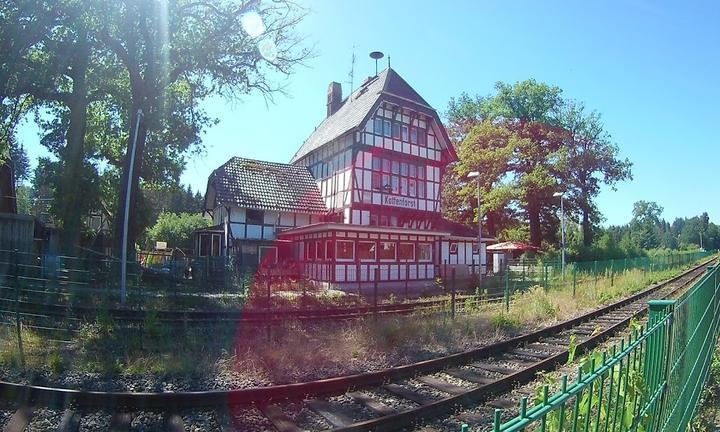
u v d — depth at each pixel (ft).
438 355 33.32
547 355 33.96
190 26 83.41
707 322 25.63
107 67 86.43
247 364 29.12
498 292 77.51
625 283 86.22
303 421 20.89
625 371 11.79
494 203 135.64
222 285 75.61
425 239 95.50
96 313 42.04
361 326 40.06
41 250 94.43
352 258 83.41
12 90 69.36
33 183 129.39
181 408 21.70
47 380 25.68
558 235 165.27
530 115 160.25
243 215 99.04
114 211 104.17
